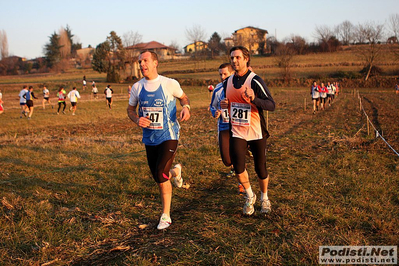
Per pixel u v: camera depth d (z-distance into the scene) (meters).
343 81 52.22
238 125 3.99
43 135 12.54
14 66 97.75
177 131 4.05
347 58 70.25
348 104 24.86
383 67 58.91
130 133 13.30
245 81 3.90
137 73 63.78
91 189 5.37
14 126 15.48
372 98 31.67
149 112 3.94
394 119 14.95
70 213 4.31
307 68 62.97
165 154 3.88
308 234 3.35
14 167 6.98
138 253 3.23
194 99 32.38
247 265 2.89
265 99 3.85
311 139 9.84
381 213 3.88
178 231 3.71
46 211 4.38
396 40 64.88
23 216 4.17
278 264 2.90
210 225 3.75
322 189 4.88
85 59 116.56
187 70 67.31
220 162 7.02
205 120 16.67
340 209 4.04
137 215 4.23
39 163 7.33
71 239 3.54
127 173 6.26
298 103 26.16
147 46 100.56
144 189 5.28
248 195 4.05
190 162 7.01
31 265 3.04
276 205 4.34
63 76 79.00
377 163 6.32
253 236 3.47
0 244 3.46
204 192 5.16
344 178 5.39
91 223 3.96
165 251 3.24
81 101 31.53
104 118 18.91
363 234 3.41
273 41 91.12
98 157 7.89
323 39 84.19
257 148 4.00
